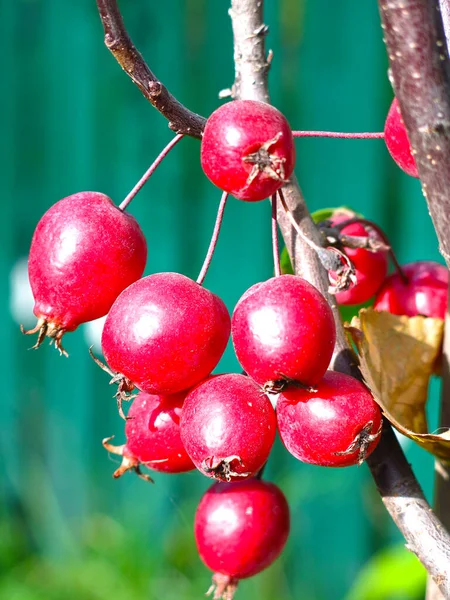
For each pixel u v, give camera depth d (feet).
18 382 2.93
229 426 1.21
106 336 1.22
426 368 1.32
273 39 2.53
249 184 1.19
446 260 1.16
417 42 1.12
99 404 2.87
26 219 2.86
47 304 1.26
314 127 2.52
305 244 1.29
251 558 1.33
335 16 2.49
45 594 2.57
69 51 2.77
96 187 2.77
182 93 2.61
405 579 2.11
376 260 1.43
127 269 1.26
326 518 2.65
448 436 1.23
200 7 2.60
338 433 1.20
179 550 2.65
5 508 2.91
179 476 2.76
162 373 1.21
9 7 2.80
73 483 2.86
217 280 2.68
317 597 2.61
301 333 1.17
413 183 2.49
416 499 1.24
